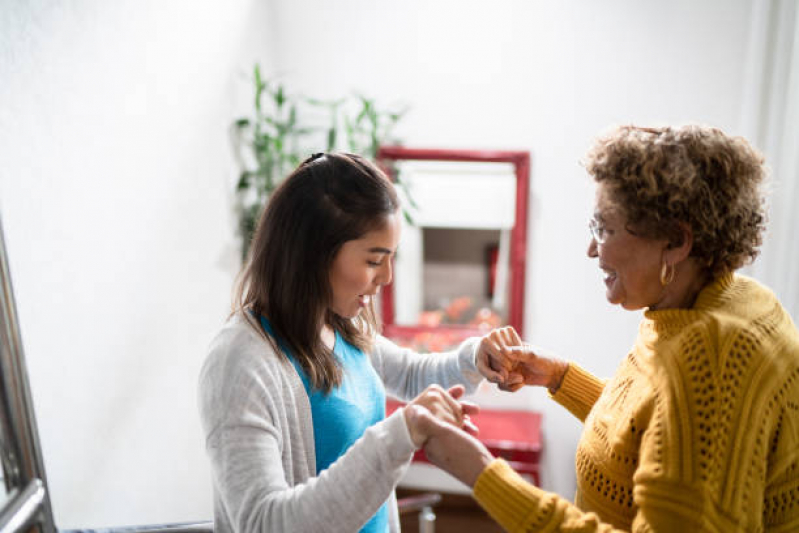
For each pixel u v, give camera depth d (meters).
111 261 1.40
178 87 1.67
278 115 2.31
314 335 0.91
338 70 2.36
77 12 1.25
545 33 2.18
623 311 2.39
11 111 1.08
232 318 0.90
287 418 0.87
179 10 1.66
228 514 0.81
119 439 1.48
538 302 2.46
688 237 0.72
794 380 0.69
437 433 0.76
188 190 1.75
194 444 1.85
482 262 2.45
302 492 0.74
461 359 1.13
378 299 2.56
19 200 1.11
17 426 0.68
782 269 1.91
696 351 0.69
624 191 0.73
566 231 2.36
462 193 2.39
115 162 1.40
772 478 0.69
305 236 0.87
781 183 1.92
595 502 0.82
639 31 2.10
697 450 0.65
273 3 2.32
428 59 2.29
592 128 2.23
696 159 0.70
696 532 0.64
